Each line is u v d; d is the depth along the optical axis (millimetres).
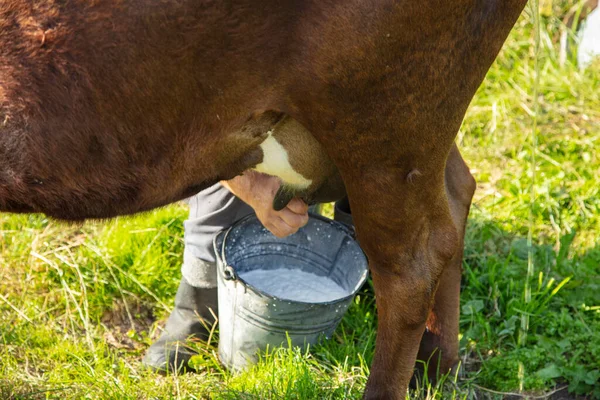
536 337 3246
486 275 3539
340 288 3197
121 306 3486
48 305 3438
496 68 5012
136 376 3061
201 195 3096
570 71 4957
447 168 2924
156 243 3689
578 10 5094
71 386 2953
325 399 2883
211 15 2000
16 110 2113
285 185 2615
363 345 3170
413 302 2545
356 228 2488
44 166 2178
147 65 2059
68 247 3615
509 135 4488
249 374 2973
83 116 2119
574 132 4492
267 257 3268
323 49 2047
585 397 3074
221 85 2111
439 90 2176
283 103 2188
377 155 2260
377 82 2105
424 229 2492
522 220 3928
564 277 3561
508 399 3053
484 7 2125
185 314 3252
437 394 2969
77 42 2037
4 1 2053
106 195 2260
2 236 3666
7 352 3123
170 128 2176
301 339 2982
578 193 4047
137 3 1996
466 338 3250
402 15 2021
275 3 1998
